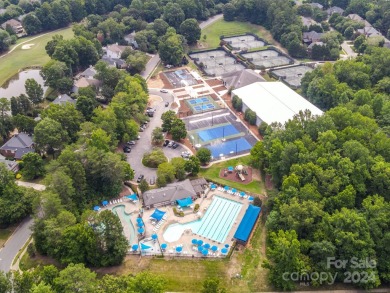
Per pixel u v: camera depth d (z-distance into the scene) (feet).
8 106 637.30
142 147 613.11
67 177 456.04
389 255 391.45
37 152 579.89
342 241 383.24
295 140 510.17
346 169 447.01
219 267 413.39
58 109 606.96
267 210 475.72
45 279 357.20
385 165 450.71
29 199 477.36
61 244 404.16
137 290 339.36
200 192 515.91
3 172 474.90
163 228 462.60
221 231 460.14
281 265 379.96
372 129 529.45
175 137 616.80
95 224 407.03
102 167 500.74
